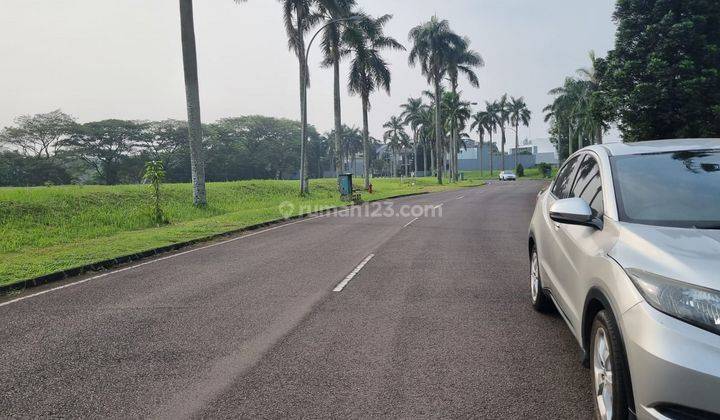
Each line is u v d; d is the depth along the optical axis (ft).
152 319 19.83
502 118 316.40
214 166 358.64
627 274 9.62
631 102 78.02
